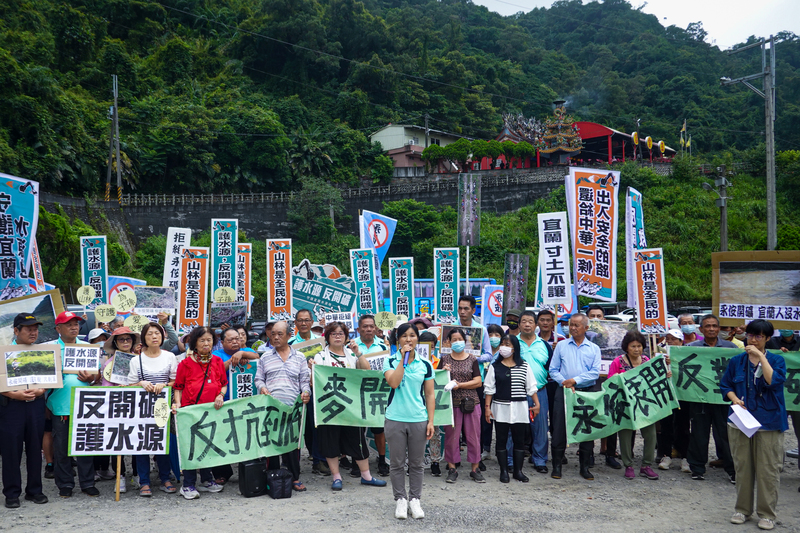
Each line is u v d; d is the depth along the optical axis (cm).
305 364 700
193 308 1172
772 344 793
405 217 4209
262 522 550
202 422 633
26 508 590
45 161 3428
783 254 839
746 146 6694
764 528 555
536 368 762
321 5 7494
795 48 8194
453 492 659
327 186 4694
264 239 4512
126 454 619
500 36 9575
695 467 732
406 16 8275
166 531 525
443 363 723
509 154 5084
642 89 8200
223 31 7181
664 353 810
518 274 1191
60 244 2214
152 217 4162
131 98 5094
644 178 4391
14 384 587
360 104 6138
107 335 801
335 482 669
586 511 599
